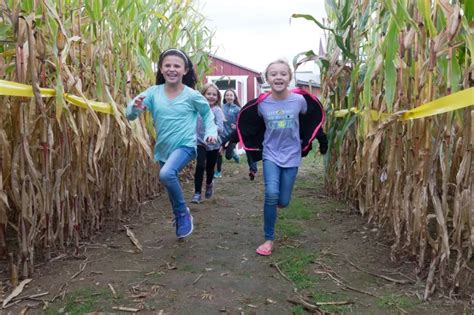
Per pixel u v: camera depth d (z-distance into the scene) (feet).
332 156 16.80
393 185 10.48
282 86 10.59
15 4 8.29
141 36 14.25
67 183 10.25
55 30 8.95
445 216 8.11
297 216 13.98
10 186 9.70
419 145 8.51
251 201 16.89
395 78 8.82
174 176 10.78
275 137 10.78
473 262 9.66
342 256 10.36
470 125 7.61
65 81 9.75
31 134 9.13
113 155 12.42
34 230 8.95
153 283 8.75
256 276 9.16
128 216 14.03
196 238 11.85
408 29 8.91
